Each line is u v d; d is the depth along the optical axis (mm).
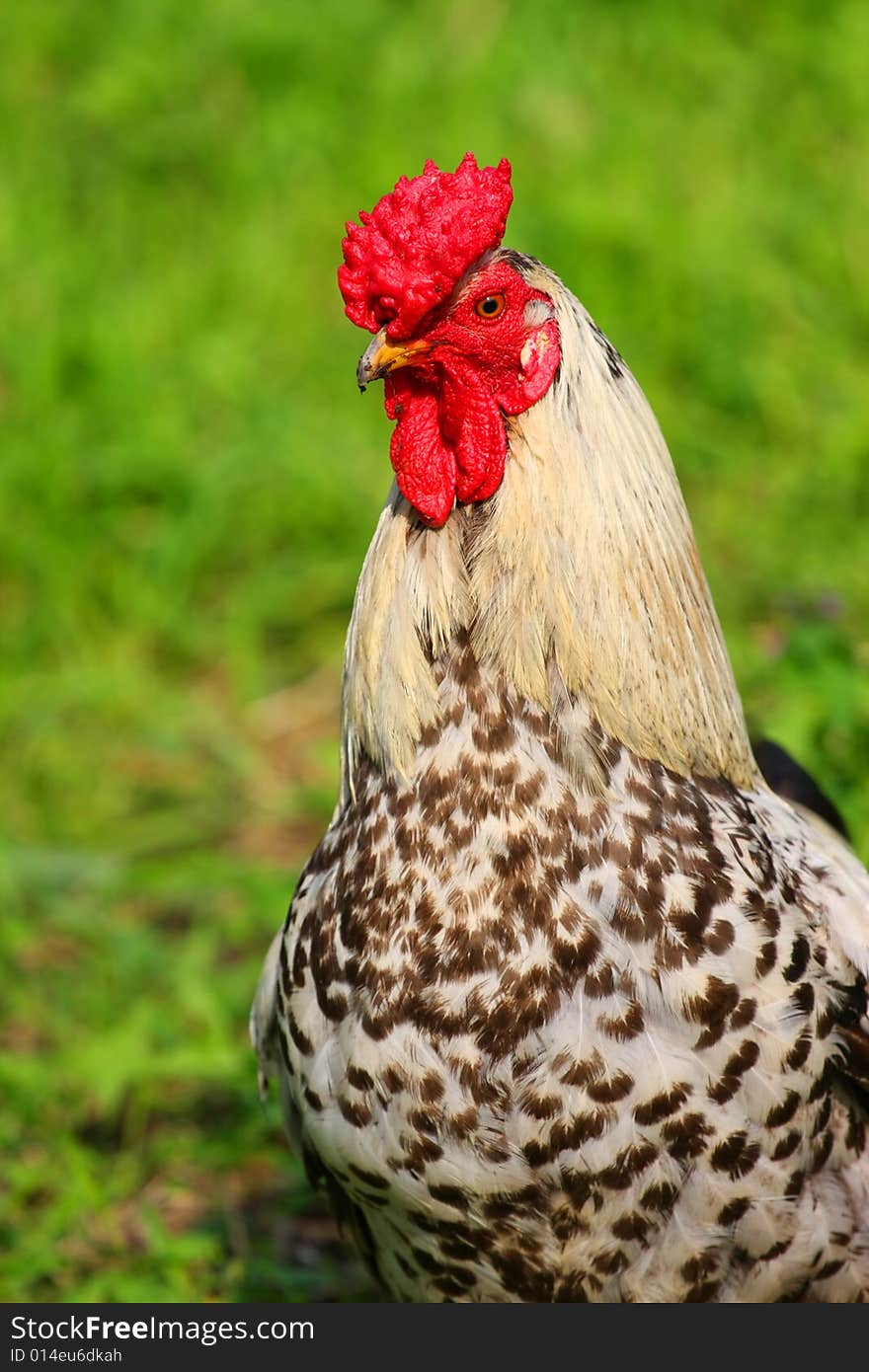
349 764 4652
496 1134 4270
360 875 4426
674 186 12086
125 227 12422
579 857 4219
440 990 4246
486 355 4262
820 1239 4473
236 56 13805
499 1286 4621
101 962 7688
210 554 9820
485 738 4285
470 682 4316
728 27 13781
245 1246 6391
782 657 6996
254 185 12625
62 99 13961
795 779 5668
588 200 11539
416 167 12461
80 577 9648
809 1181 4457
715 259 11109
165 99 13633
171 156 13023
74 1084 7016
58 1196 6602
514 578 4285
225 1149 6746
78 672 9211
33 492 9953
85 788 8742
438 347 4289
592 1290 4516
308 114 13180
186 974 7379
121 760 8984
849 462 9703
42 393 10570
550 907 4203
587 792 4254
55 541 9750
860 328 10828
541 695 4273
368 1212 4770
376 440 10469
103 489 10031
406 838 4332
